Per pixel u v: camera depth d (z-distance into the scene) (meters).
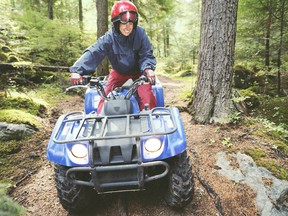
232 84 4.54
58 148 2.45
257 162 3.31
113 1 9.79
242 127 4.26
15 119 4.69
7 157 4.04
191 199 2.66
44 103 6.28
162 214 2.76
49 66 8.48
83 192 2.70
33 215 2.87
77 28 9.69
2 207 1.97
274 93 7.31
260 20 6.86
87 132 2.47
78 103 6.90
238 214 2.76
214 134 4.12
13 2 12.91
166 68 19.56
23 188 3.35
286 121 5.32
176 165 2.52
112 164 2.29
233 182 3.12
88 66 3.04
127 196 3.03
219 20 4.24
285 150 3.66
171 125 2.52
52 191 3.26
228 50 4.33
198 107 4.66
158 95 3.81
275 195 2.91
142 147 2.33
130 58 3.24
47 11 13.45
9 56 7.57
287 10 6.64
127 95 2.76
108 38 3.13
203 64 4.50
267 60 7.13
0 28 7.85
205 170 3.35
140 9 10.18
